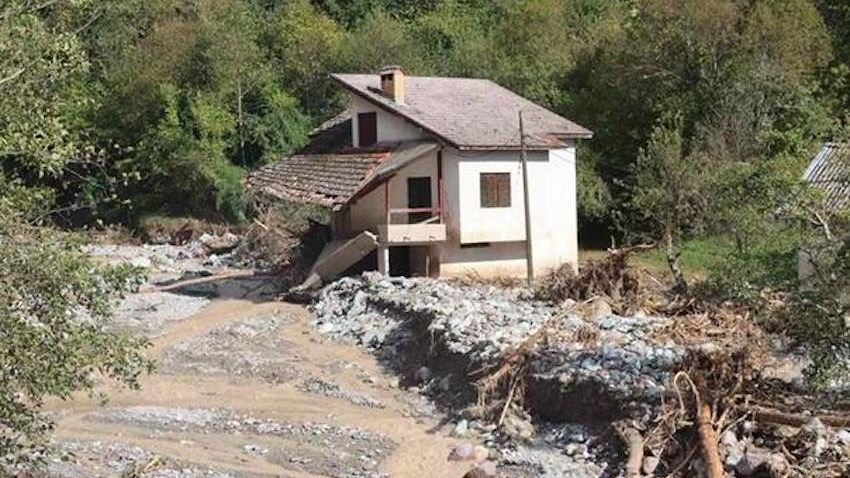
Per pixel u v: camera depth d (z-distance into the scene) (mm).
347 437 17438
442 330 21828
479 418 17812
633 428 15195
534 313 23484
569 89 49156
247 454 16375
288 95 59281
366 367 22625
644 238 35062
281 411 19281
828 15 48531
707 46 43500
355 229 33188
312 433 17703
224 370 22750
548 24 53125
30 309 9258
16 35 9898
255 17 66375
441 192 31219
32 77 10117
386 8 70188
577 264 34250
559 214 33562
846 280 13195
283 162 39000
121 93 54312
